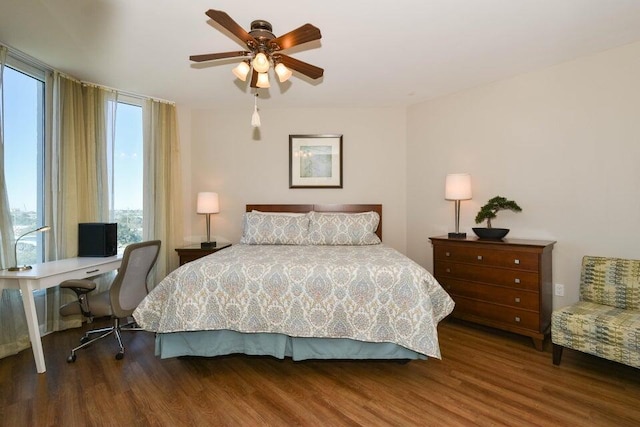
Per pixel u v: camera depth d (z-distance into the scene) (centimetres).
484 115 345
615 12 214
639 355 193
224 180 431
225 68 304
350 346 223
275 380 215
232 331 228
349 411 182
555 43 256
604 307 237
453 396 196
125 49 265
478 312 297
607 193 269
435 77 325
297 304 218
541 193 306
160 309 230
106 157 344
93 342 271
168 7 209
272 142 429
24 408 183
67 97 308
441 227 388
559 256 295
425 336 206
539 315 260
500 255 282
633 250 257
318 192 429
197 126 429
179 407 185
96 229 306
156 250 280
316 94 375
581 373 222
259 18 220
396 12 214
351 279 219
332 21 224
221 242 429
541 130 305
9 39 248
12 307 253
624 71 259
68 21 224
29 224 289
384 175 424
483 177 348
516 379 214
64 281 237
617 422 171
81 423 171
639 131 253
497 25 230
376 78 327
